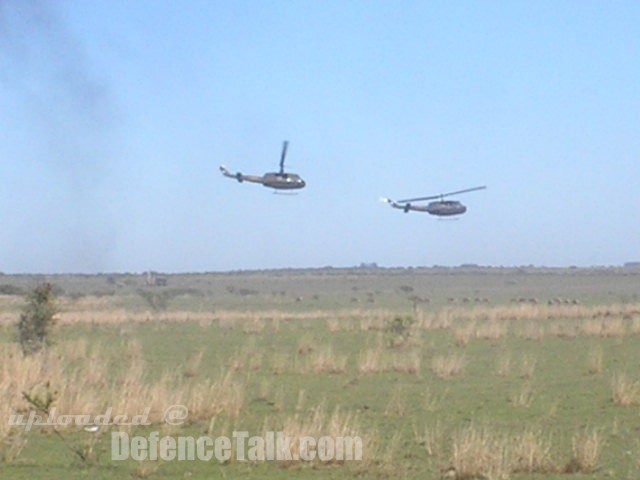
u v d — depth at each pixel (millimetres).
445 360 32875
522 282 166000
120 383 26625
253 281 184000
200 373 31297
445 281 174375
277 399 24875
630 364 34562
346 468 17125
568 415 23172
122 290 144500
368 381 29344
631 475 16719
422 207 42844
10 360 28844
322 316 63938
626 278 177250
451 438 19859
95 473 16703
